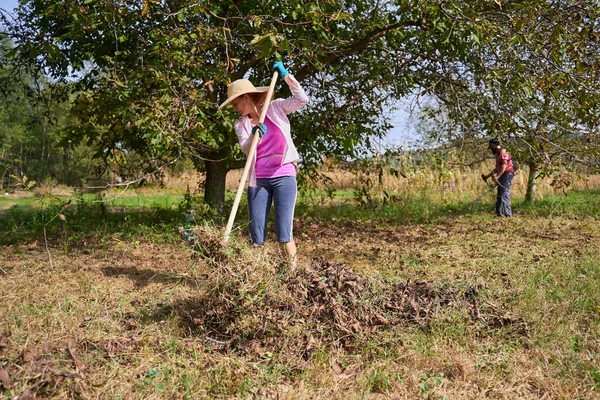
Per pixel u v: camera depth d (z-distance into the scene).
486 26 7.37
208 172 10.55
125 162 10.24
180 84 6.84
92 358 3.16
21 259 6.68
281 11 7.94
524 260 6.28
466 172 14.94
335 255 6.93
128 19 7.30
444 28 8.17
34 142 32.03
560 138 8.54
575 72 7.62
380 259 6.58
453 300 3.97
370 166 11.36
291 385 3.00
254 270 3.70
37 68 9.69
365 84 9.84
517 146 8.89
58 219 9.98
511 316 3.82
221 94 9.48
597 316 4.08
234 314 3.62
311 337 3.40
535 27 7.12
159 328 3.78
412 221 11.05
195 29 7.10
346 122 10.17
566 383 3.02
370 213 11.84
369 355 3.40
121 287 5.11
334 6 7.68
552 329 3.74
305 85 10.24
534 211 12.12
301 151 10.66
